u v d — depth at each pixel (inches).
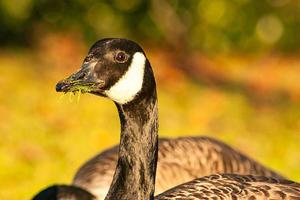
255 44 926.4
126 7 881.5
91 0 876.0
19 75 740.0
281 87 805.2
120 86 240.2
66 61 821.9
